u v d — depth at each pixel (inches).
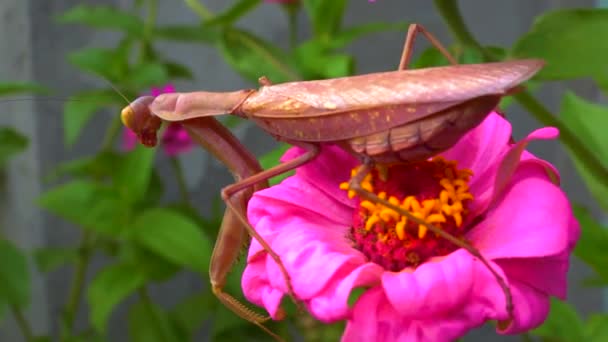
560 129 10.2
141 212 13.1
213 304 15.2
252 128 17.5
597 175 10.3
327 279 8.2
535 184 8.4
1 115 18.0
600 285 12.1
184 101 9.0
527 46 10.2
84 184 12.9
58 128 18.6
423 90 8.1
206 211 19.1
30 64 18.0
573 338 11.2
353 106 8.3
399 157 8.3
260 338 14.3
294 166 8.7
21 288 14.2
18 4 17.5
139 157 13.1
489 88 7.9
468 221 8.6
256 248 8.7
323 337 14.6
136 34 15.0
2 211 18.6
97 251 18.5
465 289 7.9
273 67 12.9
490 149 8.9
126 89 14.2
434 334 7.9
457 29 10.4
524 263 8.2
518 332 8.0
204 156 18.6
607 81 10.3
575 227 8.4
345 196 8.9
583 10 10.2
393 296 7.9
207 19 14.3
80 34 18.3
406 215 8.2
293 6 13.7
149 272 13.4
